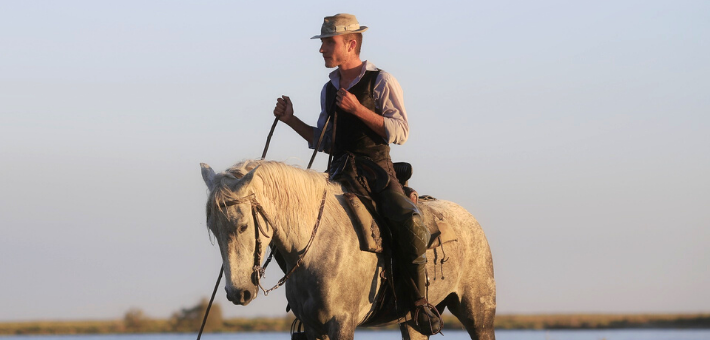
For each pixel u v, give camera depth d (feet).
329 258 31.14
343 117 34.81
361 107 33.35
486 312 40.14
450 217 38.99
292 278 32.04
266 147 36.11
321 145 36.52
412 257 32.76
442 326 35.01
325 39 35.14
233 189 28.09
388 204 32.83
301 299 31.83
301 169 31.96
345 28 34.83
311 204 31.35
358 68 35.53
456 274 38.01
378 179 33.35
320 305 31.14
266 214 29.07
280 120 36.27
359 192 33.17
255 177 29.14
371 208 33.12
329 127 36.11
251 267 28.30
